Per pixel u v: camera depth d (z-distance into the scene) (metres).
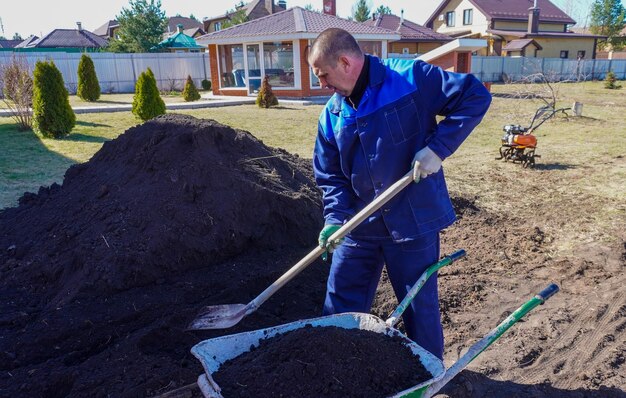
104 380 2.93
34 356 3.27
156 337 3.41
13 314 3.69
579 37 45.28
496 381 3.44
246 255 4.58
